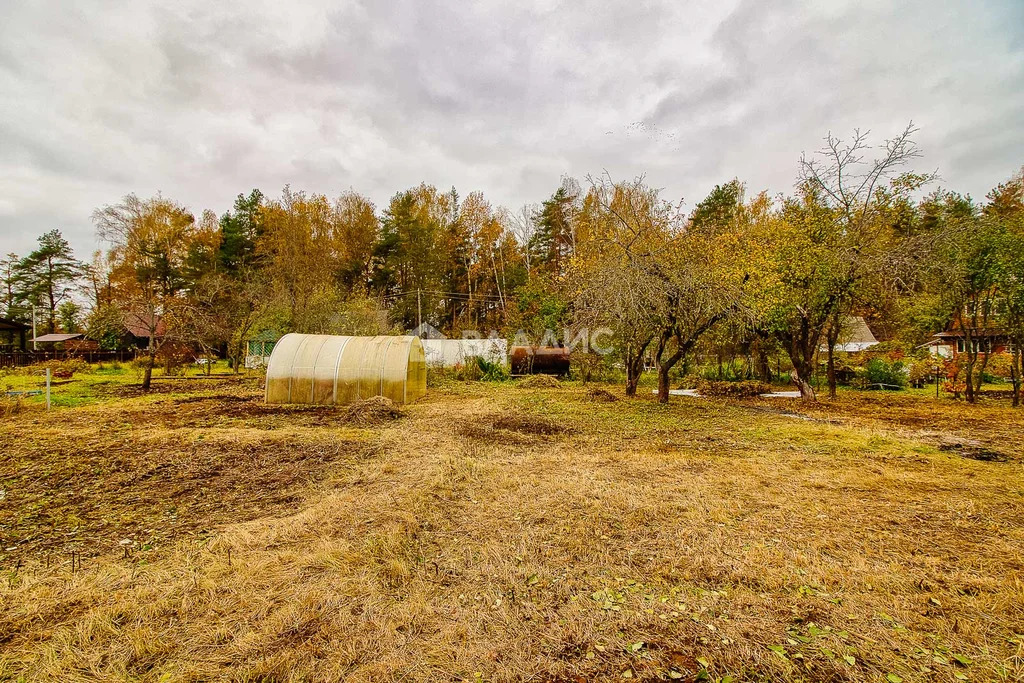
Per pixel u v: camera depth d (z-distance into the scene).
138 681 2.23
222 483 5.36
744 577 3.22
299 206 30.05
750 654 2.39
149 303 15.60
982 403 12.35
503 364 19.09
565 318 18.59
